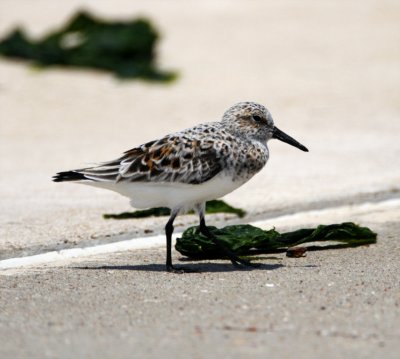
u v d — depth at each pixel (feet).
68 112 71.67
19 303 29.25
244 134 34.81
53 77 81.35
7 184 51.34
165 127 67.41
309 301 29.04
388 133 64.39
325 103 73.41
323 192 48.73
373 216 44.65
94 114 71.36
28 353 24.30
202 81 80.74
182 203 34.24
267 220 43.98
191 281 32.17
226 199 47.24
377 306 28.45
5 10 106.83
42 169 55.31
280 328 26.17
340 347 24.53
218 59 87.51
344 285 31.19
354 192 48.73
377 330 25.98
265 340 25.11
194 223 42.80
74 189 50.16
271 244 37.65
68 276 33.14
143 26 87.45
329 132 65.26
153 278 32.76
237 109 34.88
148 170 33.58
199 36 95.66
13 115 70.38
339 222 43.32
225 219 43.83
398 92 75.77
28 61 86.53
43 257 37.14
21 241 38.88
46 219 42.98
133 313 27.89
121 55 85.61
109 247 39.04
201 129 34.47
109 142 63.05
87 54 85.35
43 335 25.81
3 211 44.78
